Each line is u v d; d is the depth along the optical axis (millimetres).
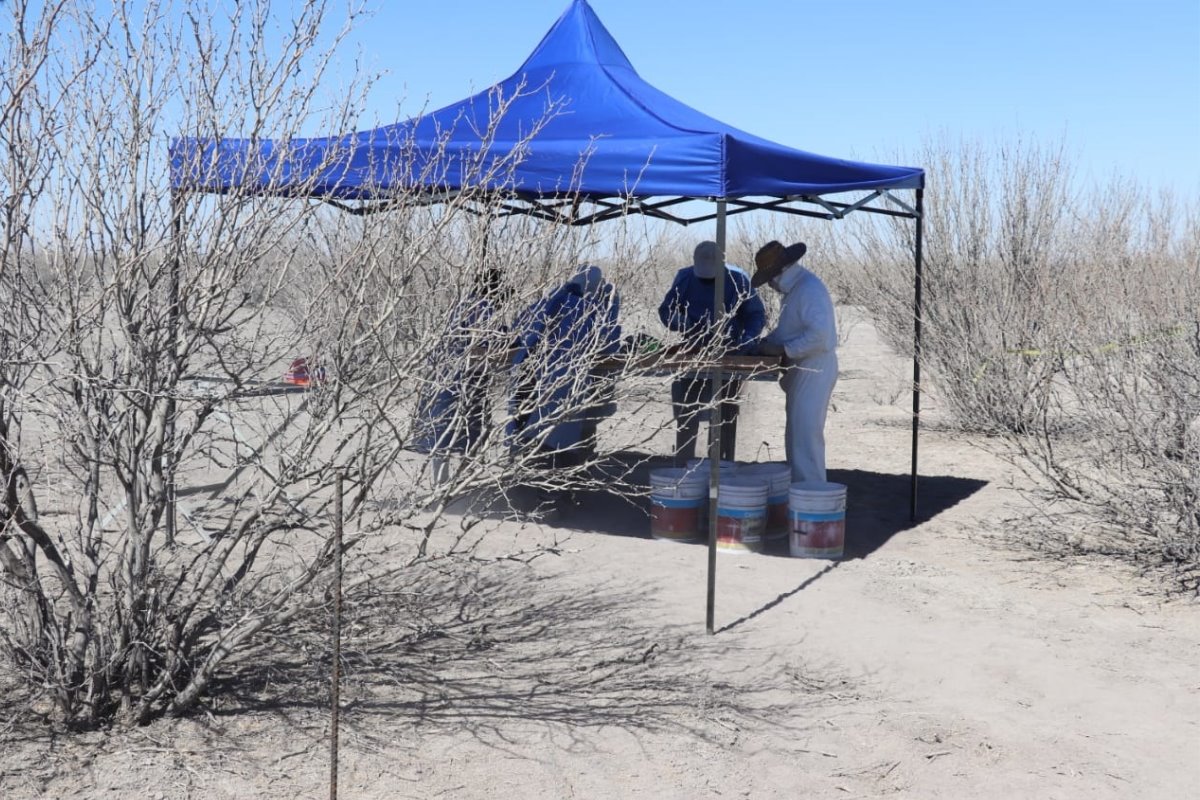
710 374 7738
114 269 4340
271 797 4184
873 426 13891
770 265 8562
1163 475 7590
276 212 4523
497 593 6559
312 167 5348
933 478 10828
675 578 7102
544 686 5293
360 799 4207
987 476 10859
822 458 8750
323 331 4695
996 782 4590
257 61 4469
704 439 12305
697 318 8695
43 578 5520
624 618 6281
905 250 14289
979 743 4918
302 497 4836
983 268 13047
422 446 5352
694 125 7418
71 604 4781
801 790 4473
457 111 7996
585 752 4668
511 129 7613
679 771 4551
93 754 4406
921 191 8844
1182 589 7188
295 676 5207
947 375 12906
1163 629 6449
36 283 4461
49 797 4082
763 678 5527
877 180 7969
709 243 8742
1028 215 12883
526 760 4570
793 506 7773
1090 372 7980
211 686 5027
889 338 16000
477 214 5160
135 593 4641
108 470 5375
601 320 5984
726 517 7797
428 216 4910
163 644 4805
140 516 4715
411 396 4902
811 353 8539
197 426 4754
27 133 4281
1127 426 7691
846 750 4809
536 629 6039
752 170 6594
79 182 4344
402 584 6285
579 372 5438
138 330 4449
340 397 4734
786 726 5008
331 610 5254
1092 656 5988
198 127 4414
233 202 4426
